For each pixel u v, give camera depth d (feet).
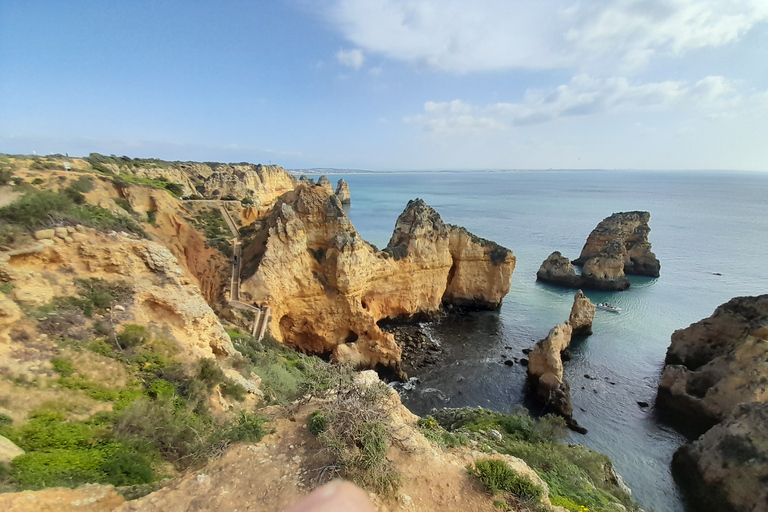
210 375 54.39
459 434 57.36
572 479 54.03
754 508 66.13
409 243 157.38
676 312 174.60
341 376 50.47
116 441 37.68
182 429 41.83
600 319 165.68
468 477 39.88
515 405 107.86
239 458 35.83
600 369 125.80
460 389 115.14
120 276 59.16
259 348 93.81
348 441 37.73
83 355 46.29
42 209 58.80
